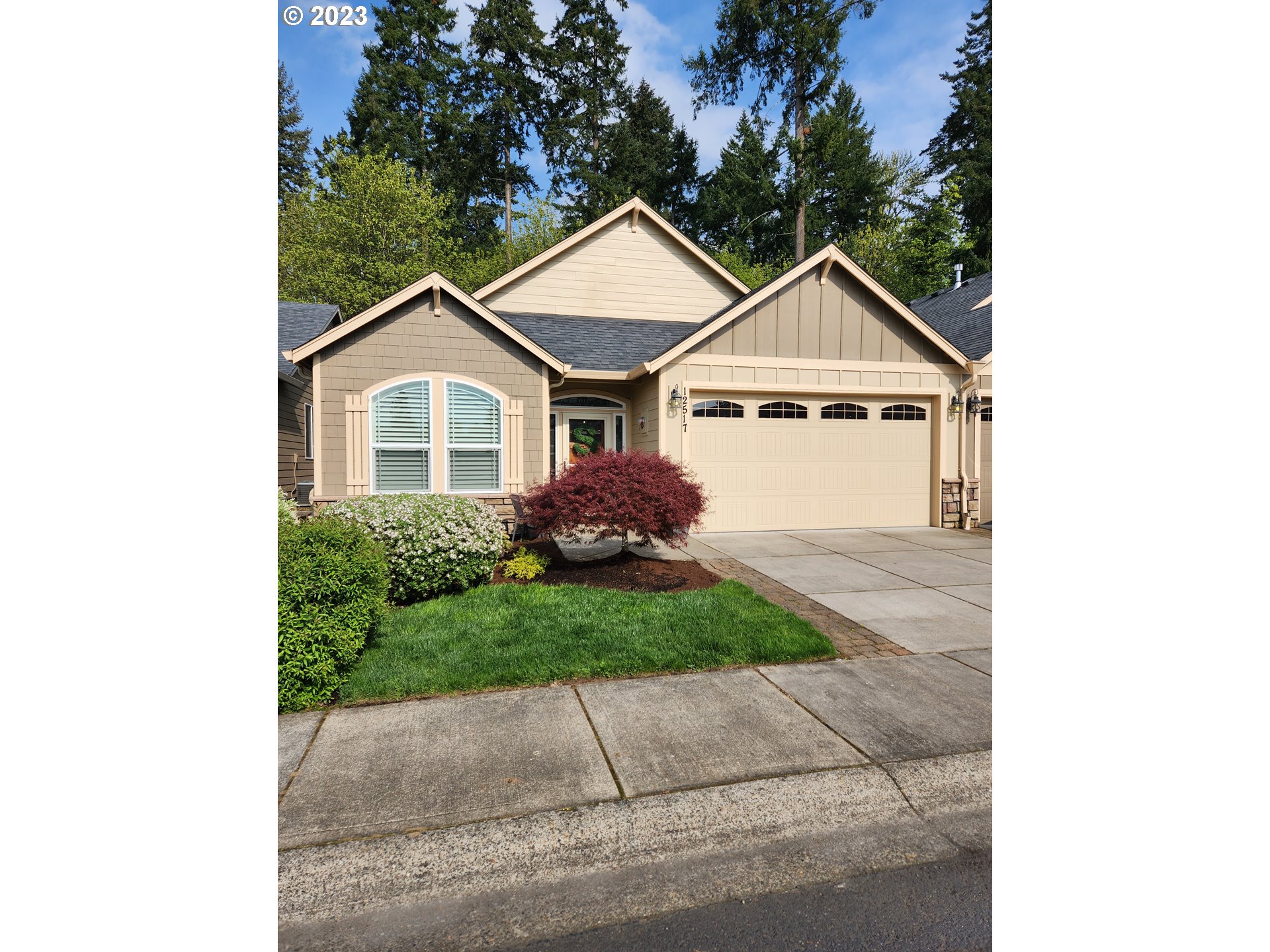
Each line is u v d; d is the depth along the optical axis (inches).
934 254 1077.1
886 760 124.6
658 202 1130.7
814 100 921.5
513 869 96.1
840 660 180.7
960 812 111.4
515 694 155.4
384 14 1125.1
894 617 223.0
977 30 1302.9
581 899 91.5
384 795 111.5
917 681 165.2
